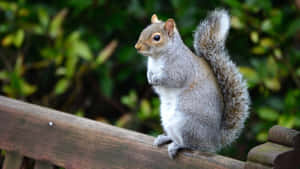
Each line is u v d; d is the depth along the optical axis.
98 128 2.46
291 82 2.96
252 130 2.95
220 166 2.40
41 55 3.07
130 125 2.99
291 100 2.85
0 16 3.12
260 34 2.96
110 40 3.12
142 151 2.44
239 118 2.53
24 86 2.99
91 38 3.06
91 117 3.16
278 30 2.90
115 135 2.45
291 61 2.90
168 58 2.58
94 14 3.08
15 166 2.50
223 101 2.54
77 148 2.46
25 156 2.49
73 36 3.00
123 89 3.16
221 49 2.56
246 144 2.96
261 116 2.87
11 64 3.12
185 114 2.54
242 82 2.54
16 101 2.51
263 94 2.96
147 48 2.58
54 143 2.48
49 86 3.16
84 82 3.15
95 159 2.46
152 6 3.02
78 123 2.47
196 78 2.54
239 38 2.99
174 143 2.44
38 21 3.09
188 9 2.98
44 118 2.48
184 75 2.55
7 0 3.12
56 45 3.00
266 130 2.88
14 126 2.50
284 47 2.92
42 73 3.16
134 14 3.04
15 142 2.49
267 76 2.88
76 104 3.14
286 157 2.34
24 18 3.06
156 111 2.94
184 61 2.56
